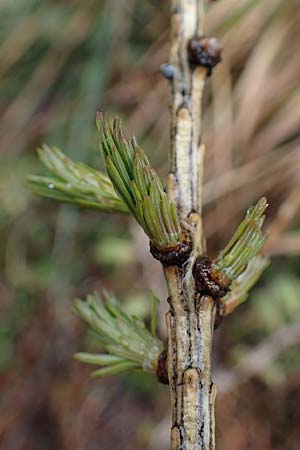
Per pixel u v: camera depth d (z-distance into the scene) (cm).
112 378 47
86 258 46
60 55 46
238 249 15
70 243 46
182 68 17
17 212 48
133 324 17
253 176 38
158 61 43
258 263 17
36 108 47
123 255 41
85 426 46
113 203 17
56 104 46
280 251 37
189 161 17
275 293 40
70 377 47
